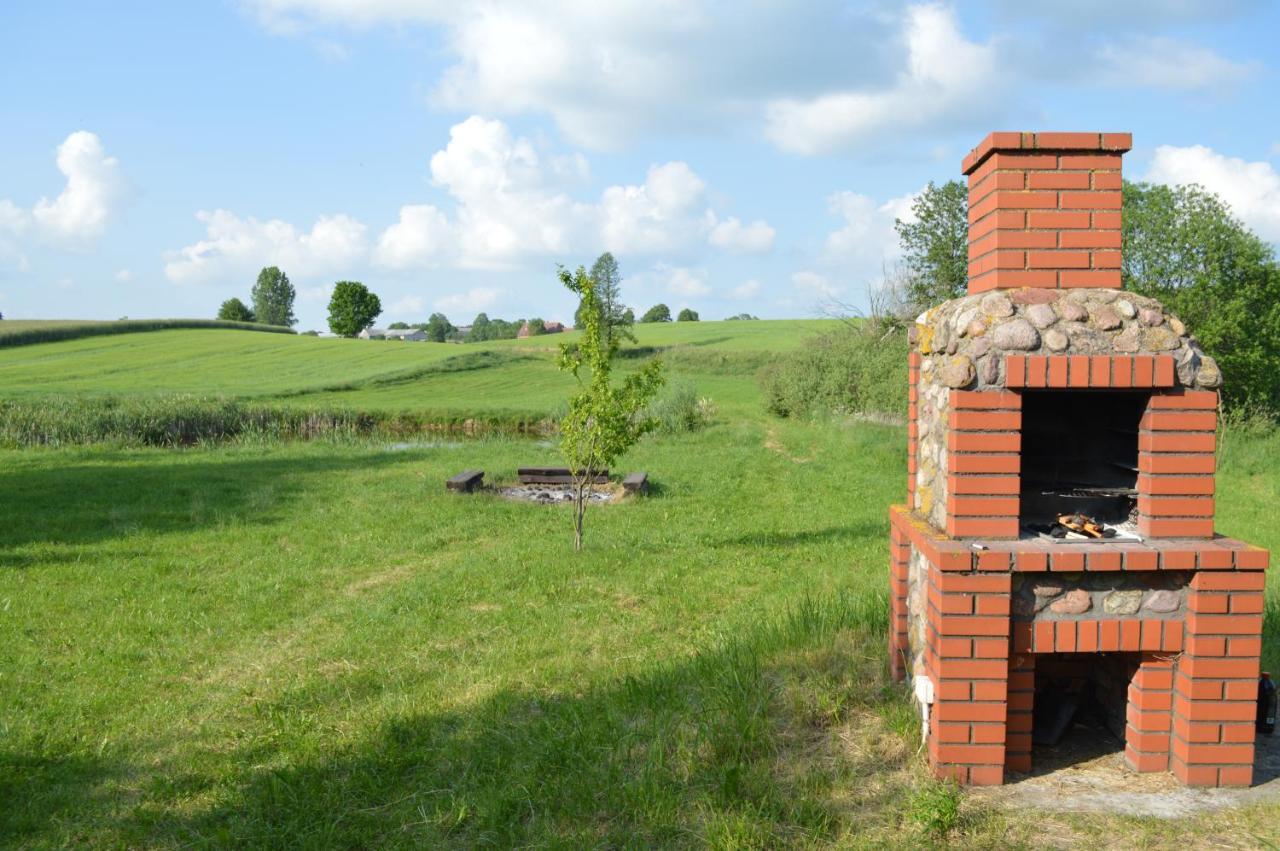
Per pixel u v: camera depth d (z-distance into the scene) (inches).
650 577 375.6
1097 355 172.4
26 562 404.8
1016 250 181.3
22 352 2554.1
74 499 577.6
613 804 167.9
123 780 193.5
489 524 501.4
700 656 248.2
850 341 1296.8
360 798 180.4
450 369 2201.0
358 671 260.8
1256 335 954.7
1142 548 167.8
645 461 800.9
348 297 4269.2
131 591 355.3
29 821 173.8
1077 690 207.0
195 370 2194.9
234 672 265.6
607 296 2997.0
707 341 2778.1
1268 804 163.2
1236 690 168.4
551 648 280.1
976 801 165.6
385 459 820.0
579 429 433.4
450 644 287.4
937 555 169.3
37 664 270.1
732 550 432.8
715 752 183.9
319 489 622.2
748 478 690.2
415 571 397.4
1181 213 986.7
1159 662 175.0
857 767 177.5
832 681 215.9
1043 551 167.0
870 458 791.7
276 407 1353.3
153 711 232.1
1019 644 171.9
